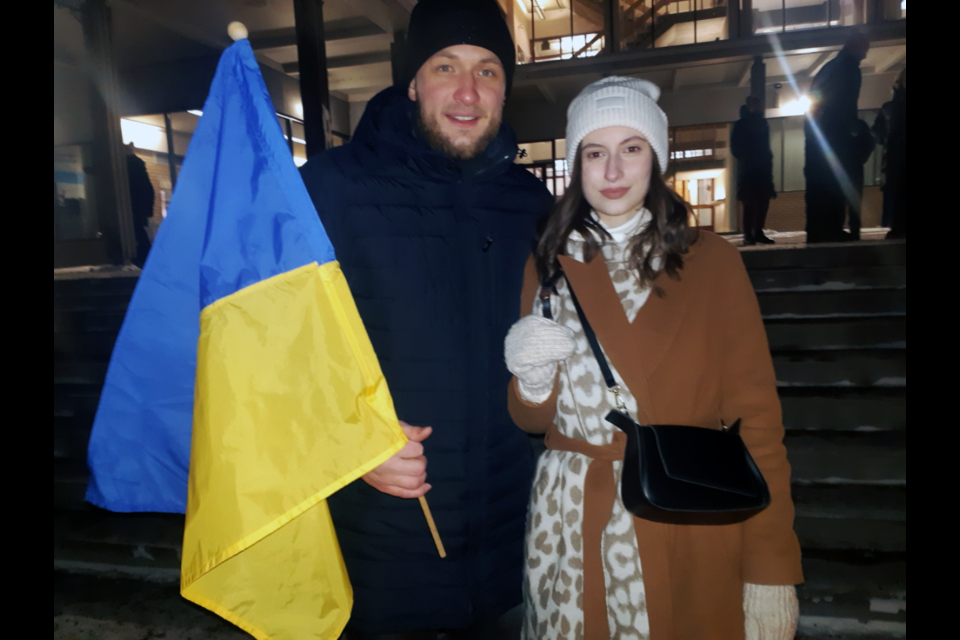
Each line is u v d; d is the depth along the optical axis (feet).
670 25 39.60
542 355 3.43
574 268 3.76
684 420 3.58
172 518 9.05
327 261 3.47
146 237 28.68
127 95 35.32
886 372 9.96
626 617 3.44
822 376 10.17
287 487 3.19
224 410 3.23
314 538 3.75
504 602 4.38
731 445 3.24
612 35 34.81
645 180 3.71
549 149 40.37
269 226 3.47
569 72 34.58
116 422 3.69
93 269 24.63
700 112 39.93
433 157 4.19
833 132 17.75
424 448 4.12
